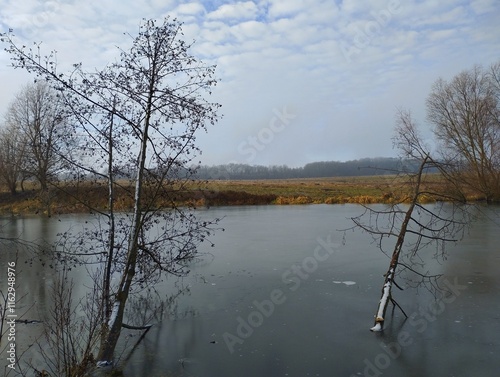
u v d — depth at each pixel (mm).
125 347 7645
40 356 7168
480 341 7816
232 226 24875
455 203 12812
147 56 7902
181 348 7598
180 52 7961
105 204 9258
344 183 64938
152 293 10984
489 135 34250
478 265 13906
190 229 9414
